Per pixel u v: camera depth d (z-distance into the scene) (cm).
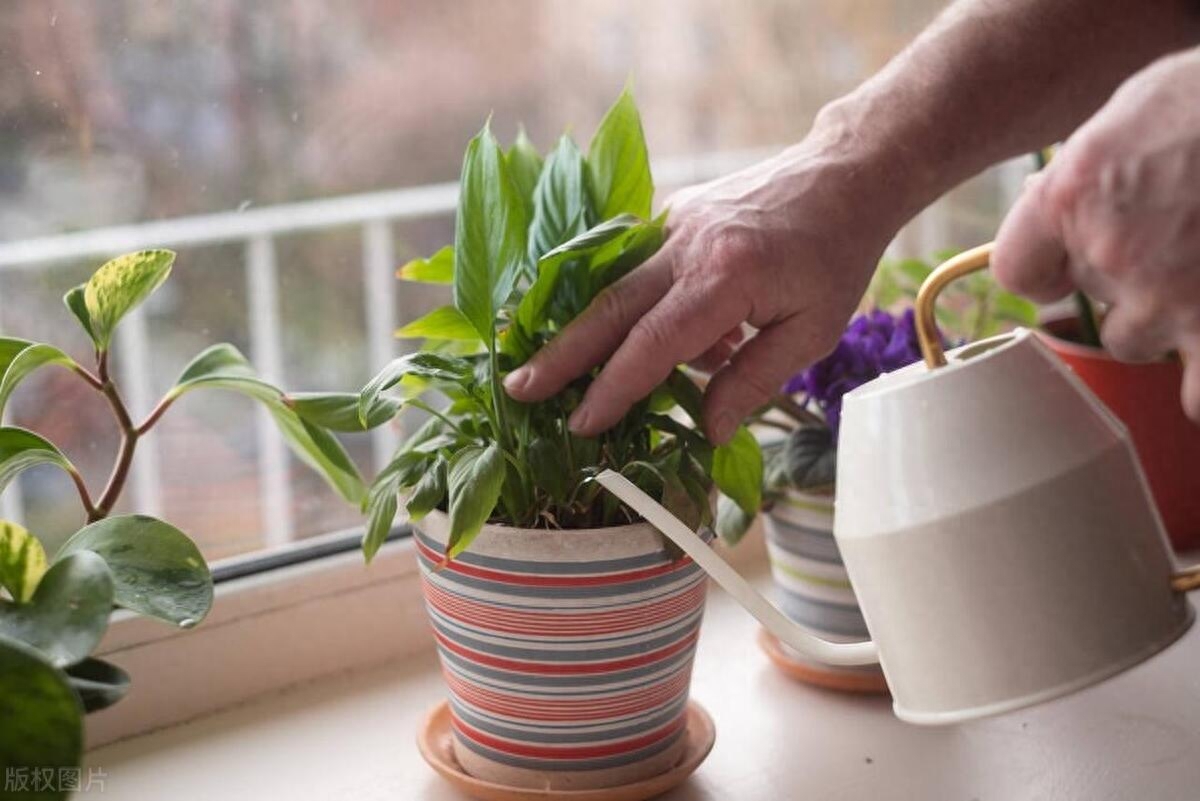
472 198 68
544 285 71
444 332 75
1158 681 94
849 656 66
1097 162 53
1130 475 55
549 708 72
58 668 51
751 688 94
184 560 63
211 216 120
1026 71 83
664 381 77
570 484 72
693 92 169
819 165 80
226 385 75
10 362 68
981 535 53
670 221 79
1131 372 105
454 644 73
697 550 66
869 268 81
